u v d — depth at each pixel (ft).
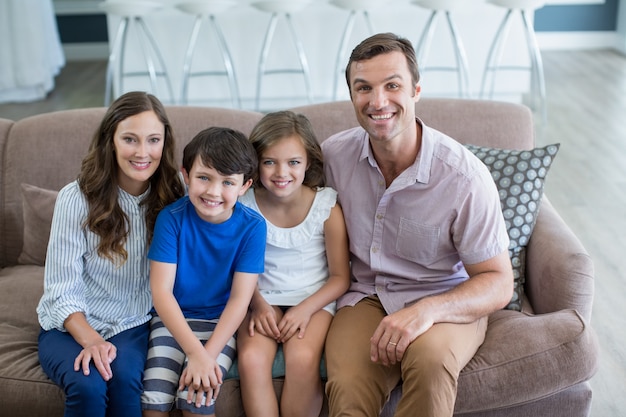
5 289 6.93
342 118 7.84
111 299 6.25
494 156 7.11
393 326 5.56
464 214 6.00
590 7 25.66
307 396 5.93
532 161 6.95
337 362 5.76
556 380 5.71
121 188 6.18
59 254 6.00
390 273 6.44
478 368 5.72
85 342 5.74
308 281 6.59
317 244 6.62
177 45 17.76
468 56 18.04
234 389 5.93
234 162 5.80
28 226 7.45
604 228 11.74
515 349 5.79
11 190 7.73
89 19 26.00
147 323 6.30
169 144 6.23
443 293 5.99
